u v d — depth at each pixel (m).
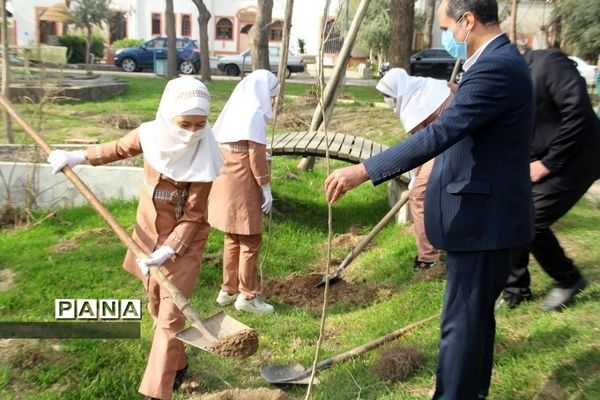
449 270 3.08
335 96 9.43
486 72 2.84
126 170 7.38
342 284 6.01
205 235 3.71
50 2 36.56
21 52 8.69
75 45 32.12
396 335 4.48
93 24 31.95
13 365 3.88
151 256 3.44
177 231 3.54
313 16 34.44
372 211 8.27
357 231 7.63
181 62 29.03
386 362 3.99
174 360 3.50
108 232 6.46
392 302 5.23
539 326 4.06
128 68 29.53
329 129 13.11
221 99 17.89
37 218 6.91
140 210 3.67
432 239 3.09
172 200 3.58
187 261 3.60
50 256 5.86
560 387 3.43
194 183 3.55
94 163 3.79
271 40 35.25
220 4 39.62
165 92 3.47
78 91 16.03
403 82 5.26
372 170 2.91
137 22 39.53
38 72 9.43
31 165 7.14
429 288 5.24
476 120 2.82
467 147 2.97
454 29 3.04
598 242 5.75
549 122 4.00
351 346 4.60
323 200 8.55
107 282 5.35
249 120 4.96
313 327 5.04
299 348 4.67
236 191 5.03
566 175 3.98
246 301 5.22
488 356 3.27
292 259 6.66
